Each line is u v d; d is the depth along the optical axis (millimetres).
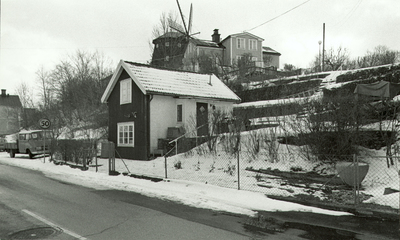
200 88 21719
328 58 40250
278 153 12086
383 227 6375
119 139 21188
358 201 8102
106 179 12969
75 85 42625
